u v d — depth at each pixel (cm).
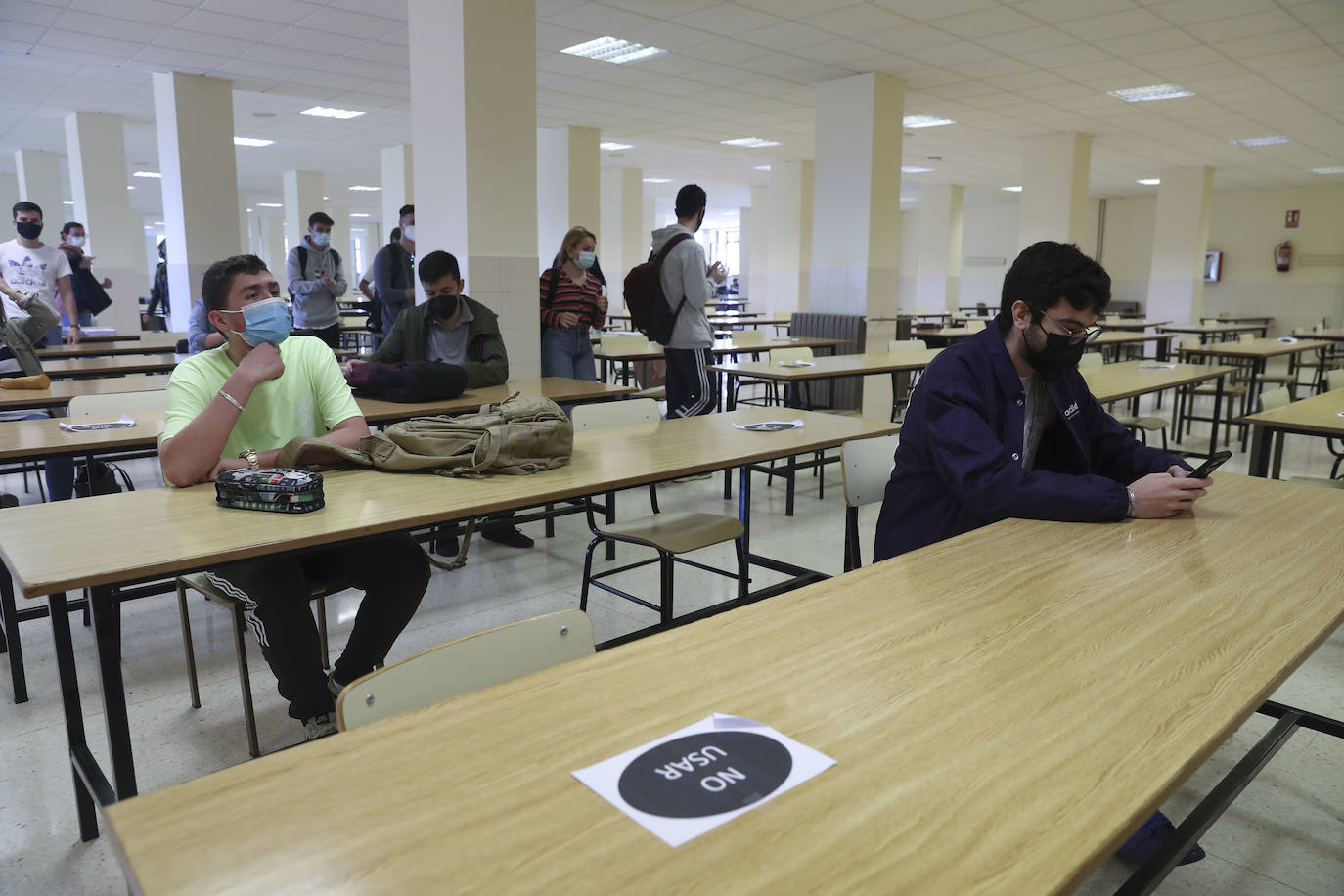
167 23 678
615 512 468
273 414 252
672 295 543
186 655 276
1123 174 1523
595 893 74
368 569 228
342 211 2323
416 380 375
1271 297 1739
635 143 1298
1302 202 1684
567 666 121
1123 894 140
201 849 80
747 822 85
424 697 118
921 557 170
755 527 459
